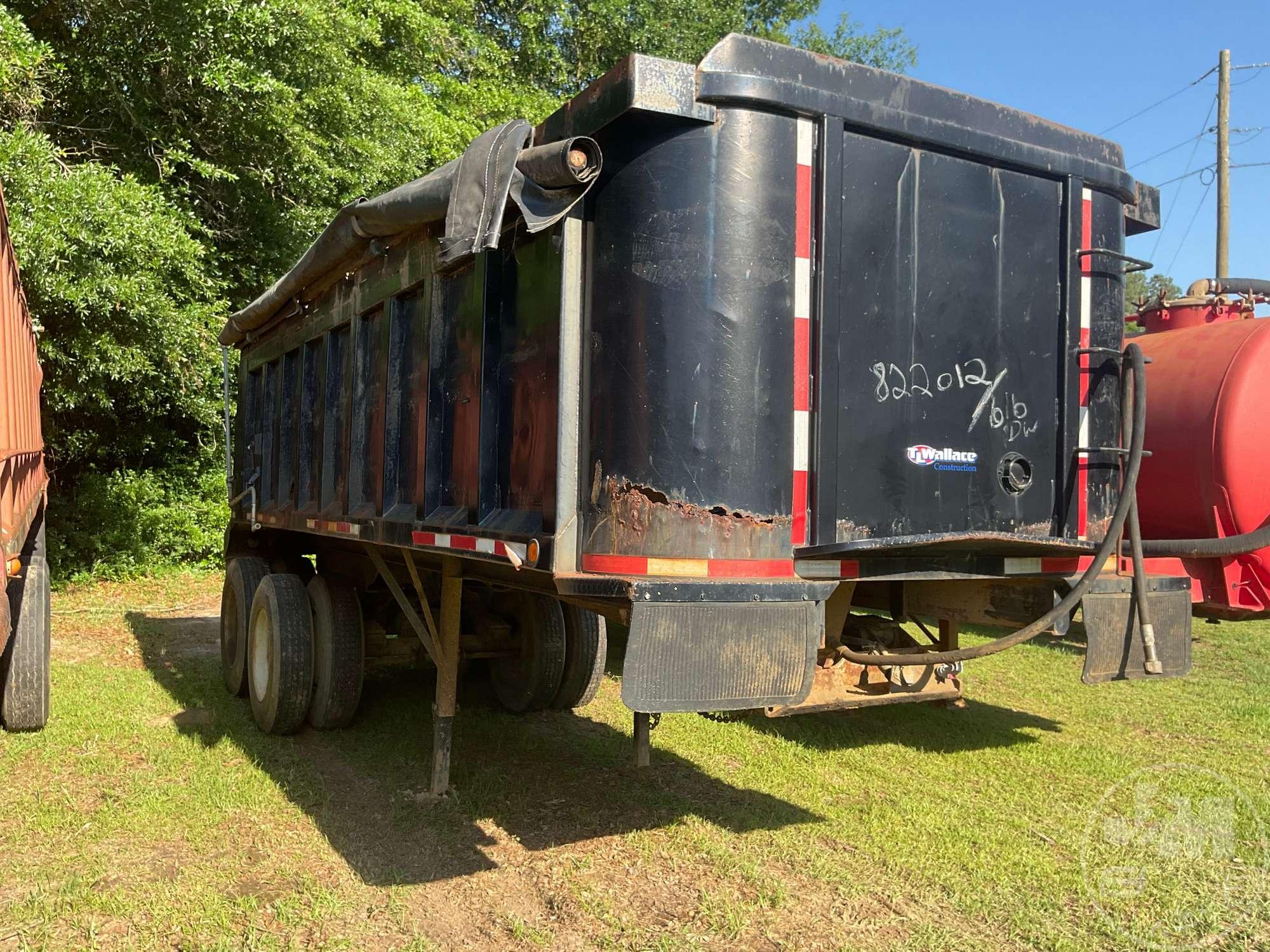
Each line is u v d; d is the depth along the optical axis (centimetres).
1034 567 389
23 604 555
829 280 334
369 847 406
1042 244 397
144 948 322
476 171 337
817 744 557
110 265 967
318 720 568
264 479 712
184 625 955
